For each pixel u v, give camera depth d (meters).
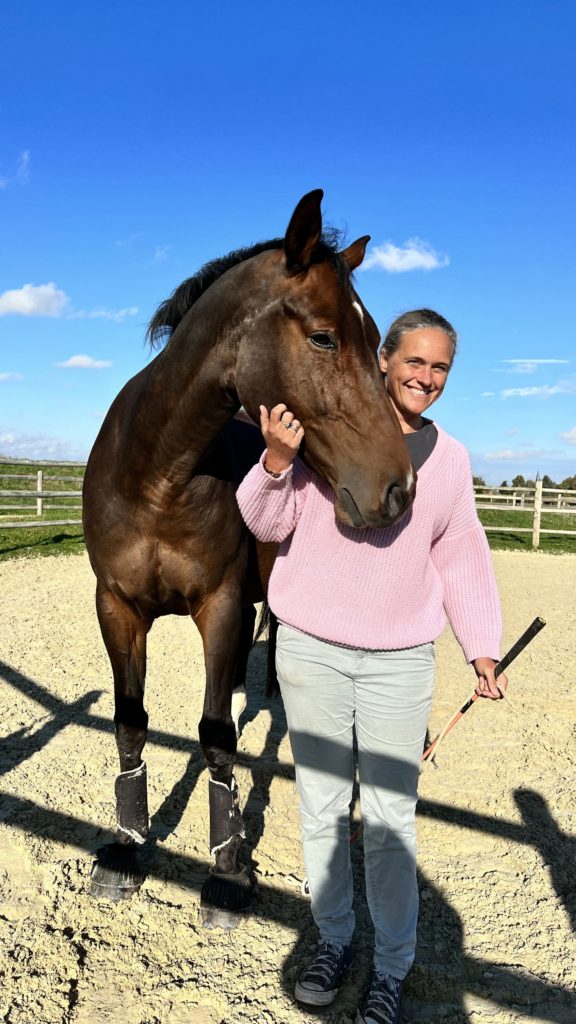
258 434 3.01
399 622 1.92
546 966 2.24
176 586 2.45
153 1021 1.96
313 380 1.86
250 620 3.78
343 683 1.96
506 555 11.82
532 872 2.72
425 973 2.16
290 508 1.95
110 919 2.36
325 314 1.85
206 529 2.38
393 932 1.97
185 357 2.16
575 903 2.55
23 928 2.28
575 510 13.37
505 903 2.54
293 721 2.02
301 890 2.54
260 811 3.11
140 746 2.57
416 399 1.96
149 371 2.38
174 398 2.19
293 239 1.83
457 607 2.06
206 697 2.47
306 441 1.93
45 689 4.43
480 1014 2.05
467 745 3.87
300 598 1.96
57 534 11.56
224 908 2.35
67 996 2.02
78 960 2.15
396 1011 1.93
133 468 2.32
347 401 1.83
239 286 2.03
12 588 7.40
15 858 2.66
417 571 1.91
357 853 2.86
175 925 2.35
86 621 6.16
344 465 1.83
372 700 1.94
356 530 1.89
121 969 2.15
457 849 2.87
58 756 3.50
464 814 3.13
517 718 4.30
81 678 4.67
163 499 2.31
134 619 2.56
